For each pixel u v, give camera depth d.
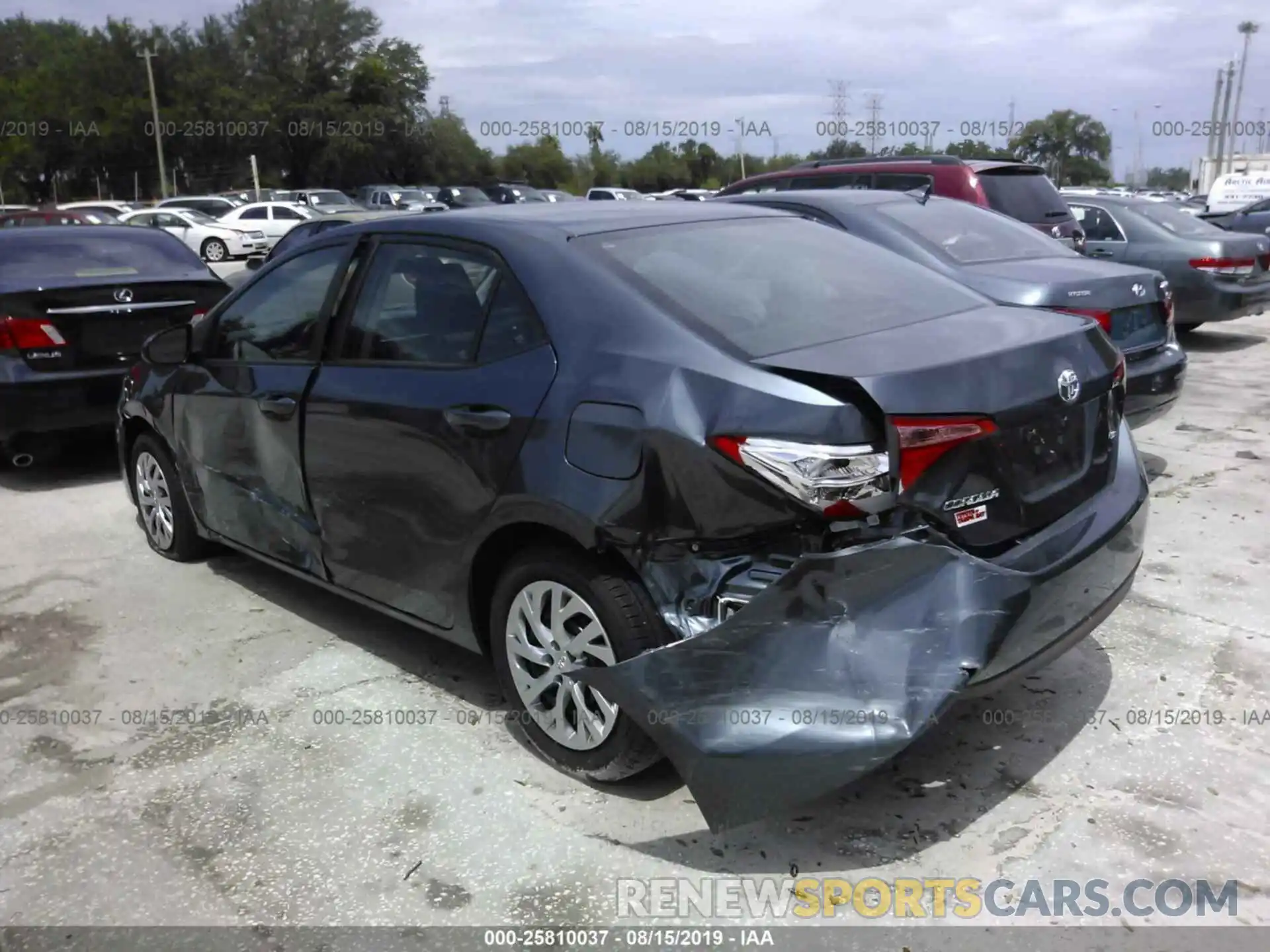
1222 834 3.06
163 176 52.78
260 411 4.34
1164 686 3.90
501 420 3.32
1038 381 3.10
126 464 5.70
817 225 4.21
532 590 3.37
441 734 3.73
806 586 2.75
